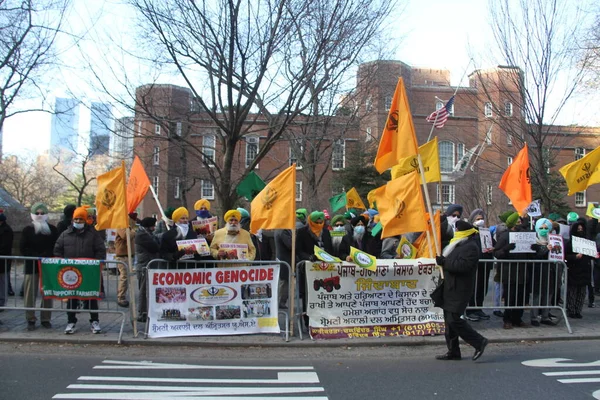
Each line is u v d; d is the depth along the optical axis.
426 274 7.65
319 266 7.37
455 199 33.34
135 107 13.33
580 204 42.94
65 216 9.62
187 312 7.19
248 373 5.72
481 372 5.80
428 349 7.03
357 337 7.34
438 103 37.38
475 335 6.27
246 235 8.02
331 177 34.12
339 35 11.93
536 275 8.32
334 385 5.27
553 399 4.85
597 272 10.97
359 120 18.38
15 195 45.62
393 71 19.47
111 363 6.03
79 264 7.11
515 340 7.48
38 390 4.93
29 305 7.43
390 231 7.27
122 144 22.06
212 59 12.16
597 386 5.27
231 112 12.09
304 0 11.65
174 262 7.46
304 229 8.20
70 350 6.61
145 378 5.43
